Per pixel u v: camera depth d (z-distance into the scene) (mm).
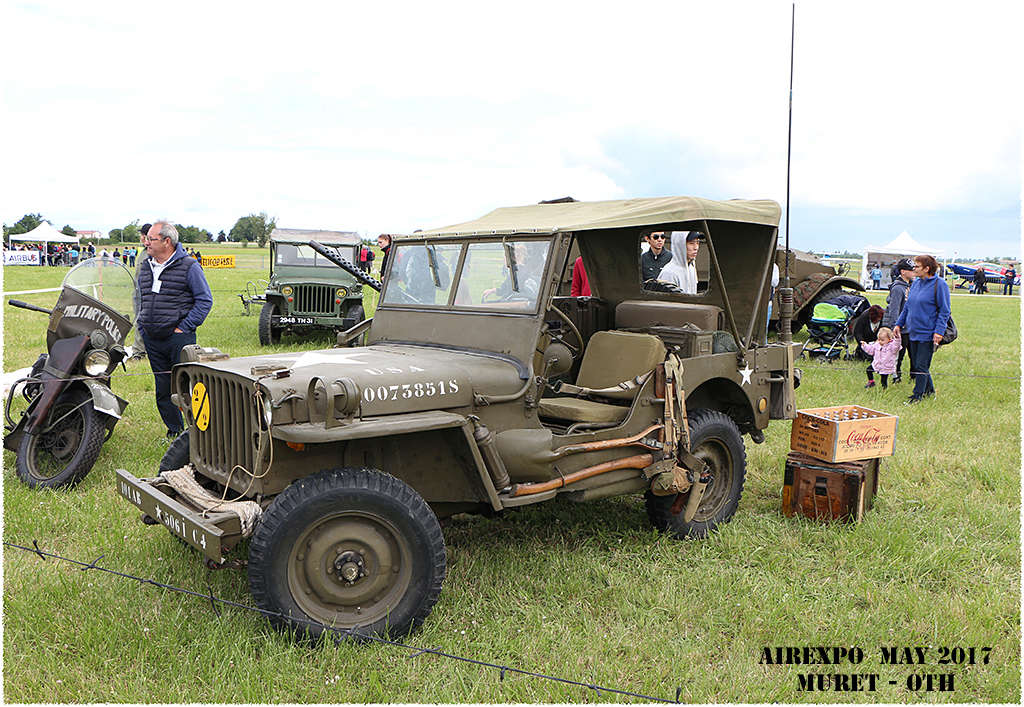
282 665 3021
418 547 3268
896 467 5770
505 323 3953
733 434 4680
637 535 4512
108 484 5148
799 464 4840
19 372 8141
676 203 4168
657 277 6184
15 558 3965
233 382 3414
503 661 3172
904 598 3738
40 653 3125
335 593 3215
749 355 4734
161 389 6039
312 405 3133
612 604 3699
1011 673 3150
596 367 4555
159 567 3830
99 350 5391
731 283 4930
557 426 4438
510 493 3617
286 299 11875
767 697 2992
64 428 5457
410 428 3215
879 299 21234
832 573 4082
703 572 4023
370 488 3186
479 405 3648
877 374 10062
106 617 3346
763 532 4590
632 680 3082
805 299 12711
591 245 5480
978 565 4188
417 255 4566
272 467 3287
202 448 3746
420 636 3344
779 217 4707
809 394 8711
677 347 4500
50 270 28297
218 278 29641
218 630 3230
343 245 13117
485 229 4262
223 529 3084
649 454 4156
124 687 2918
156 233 5789
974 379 9734
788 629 3465
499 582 3832
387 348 4301
